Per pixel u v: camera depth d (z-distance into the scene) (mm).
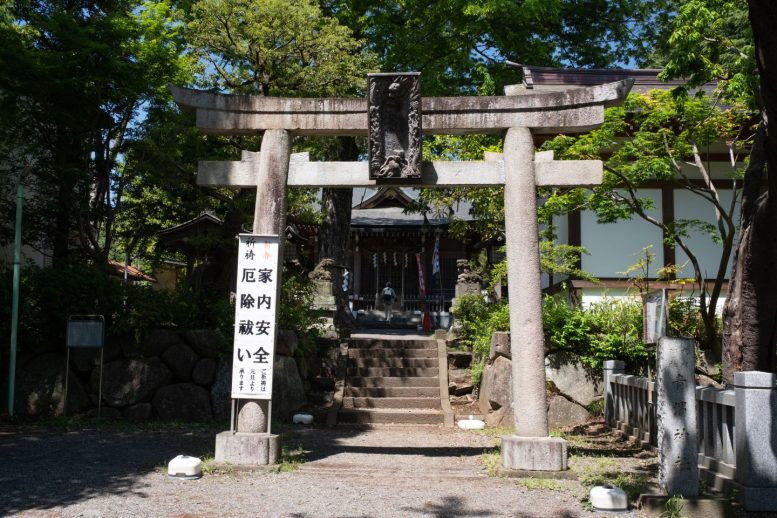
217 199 14766
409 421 10891
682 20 8609
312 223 16172
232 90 13898
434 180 7258
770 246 6859
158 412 10266
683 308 11234
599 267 12977
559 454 6543
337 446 8547
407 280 27219
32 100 11547
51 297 10336
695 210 13102
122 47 11820
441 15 16562
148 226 16078
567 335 10805
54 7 12500
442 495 5793
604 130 10414
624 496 5441
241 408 7039
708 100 10703
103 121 11789
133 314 10406
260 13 13023
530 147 7219
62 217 12133
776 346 7379
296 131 7512
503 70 17406
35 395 10211
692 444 5469
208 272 14508
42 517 4949
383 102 7102
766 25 4898
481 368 12383
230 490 5852
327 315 14711
